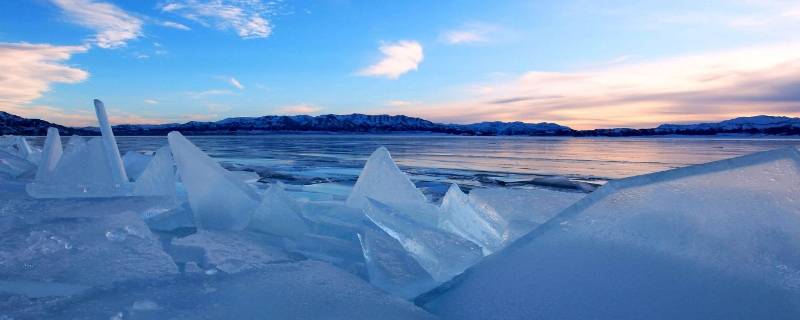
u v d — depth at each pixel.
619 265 1.83
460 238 2.61
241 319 1.71
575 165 20.75
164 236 3.17
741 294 1.54
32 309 1.74
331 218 3.50
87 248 2.49
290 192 6.77
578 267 1.91
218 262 2.42
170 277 2.17
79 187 4.09
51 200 3.68
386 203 3.39
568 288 1.83
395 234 2.68
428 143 61.88
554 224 2.21
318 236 3.15
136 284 2.05
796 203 1.72
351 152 31.47
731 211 1.80
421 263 2.39
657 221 1.92
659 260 1.78
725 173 1.95
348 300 1.95
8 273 2.13
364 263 2.77
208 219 3.43
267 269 2.34
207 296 1.93
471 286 2.09
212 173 3.49
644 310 1.63
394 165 3.87
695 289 1.62
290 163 19.42
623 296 1.71
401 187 3.75
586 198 2.22
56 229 2.74
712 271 1.66
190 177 3.49
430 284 2.26
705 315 1.53
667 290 1.66
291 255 2.85
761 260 1.62
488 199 3.28
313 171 14.58
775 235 1.67
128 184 4.78
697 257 1.73
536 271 1.99
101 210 3.36
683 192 1.97
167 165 4.20
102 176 4.26
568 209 2.24
